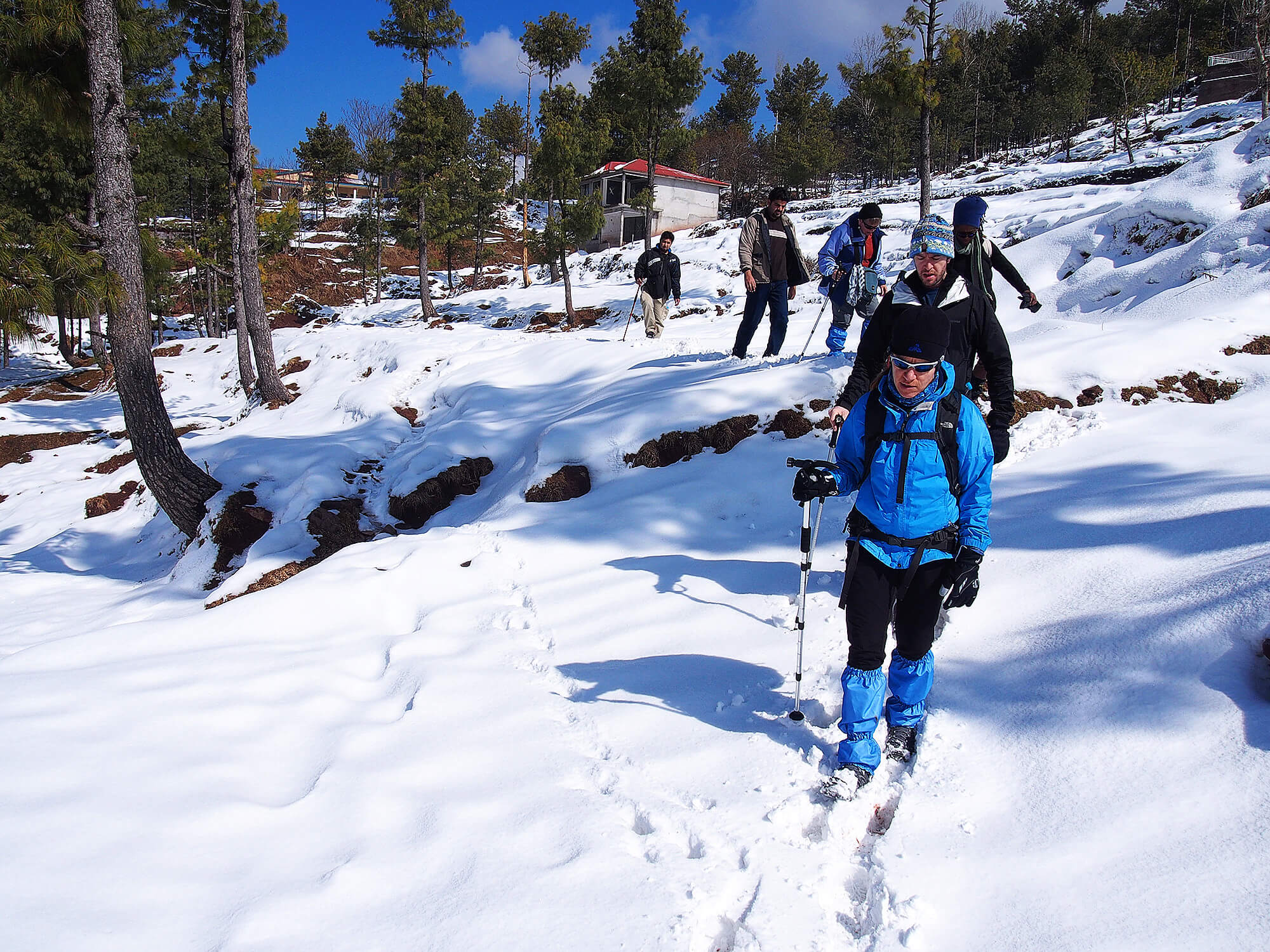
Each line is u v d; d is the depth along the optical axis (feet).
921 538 9.34
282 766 11.01
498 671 13.67
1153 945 6.72
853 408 10.12
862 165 172.86
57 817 9.29
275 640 15.80
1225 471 15.66
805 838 8.98
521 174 181.27
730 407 23.56
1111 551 13.30
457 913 7.83
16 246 24.47
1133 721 9.41
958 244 13.23
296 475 29.55
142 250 33.30
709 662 12.92
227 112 60.70
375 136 215.51
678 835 8.96
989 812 8.78
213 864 8.69
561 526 20.30
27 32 25.98
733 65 229.86
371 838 9.18
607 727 11.39
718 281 74.38
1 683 13.48
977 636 12.23
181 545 31.22
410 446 31.55
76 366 97.50
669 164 178.09
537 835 9.03
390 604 17.42
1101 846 7.91
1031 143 151.43
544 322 75.92
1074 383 22.34
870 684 9.56
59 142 81.15
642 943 7.30
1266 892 6.90
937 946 7.18
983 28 185.47
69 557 34.04
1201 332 23.48
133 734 11.50
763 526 18.74
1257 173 31.86
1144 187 71.61
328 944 7.50
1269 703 9.02
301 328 102.27
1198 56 159.02
